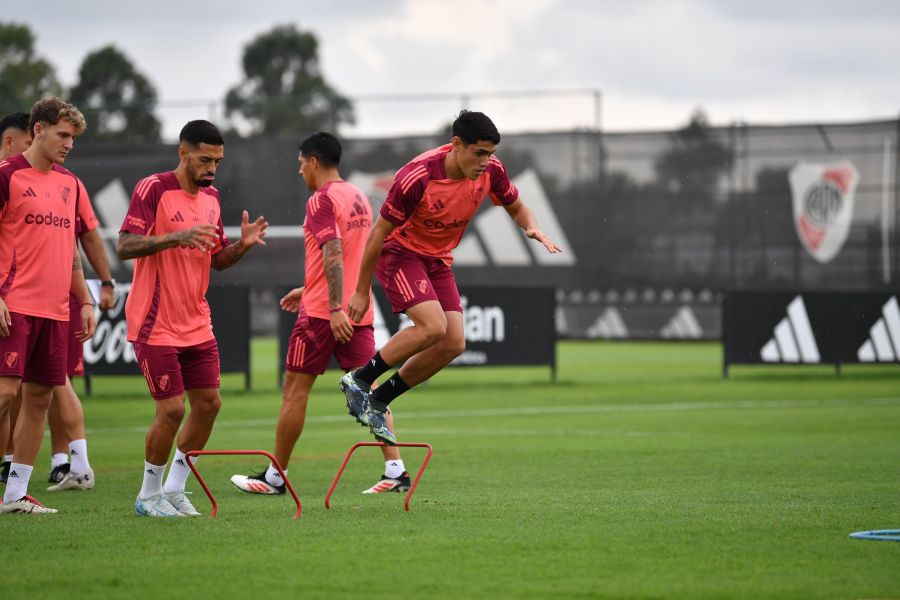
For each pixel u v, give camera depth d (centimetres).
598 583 1683
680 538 2020
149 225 2270
